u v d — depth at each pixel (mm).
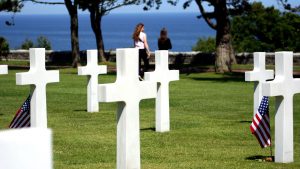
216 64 35312
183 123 14375
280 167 8711
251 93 22719
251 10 35938
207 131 12977
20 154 1642
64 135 12164
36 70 11336
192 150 10508
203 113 16594
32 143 1649
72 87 24688
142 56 24812
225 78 31281
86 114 16062
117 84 7086
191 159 9555
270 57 41312
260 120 9273
